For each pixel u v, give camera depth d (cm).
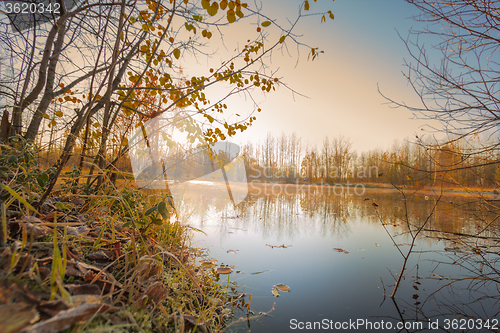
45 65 178
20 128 160
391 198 928
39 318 52
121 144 198
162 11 209
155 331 79
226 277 172
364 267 202
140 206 161
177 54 216
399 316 128
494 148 182
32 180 114
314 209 596
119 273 101
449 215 497
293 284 165
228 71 258
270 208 599
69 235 96
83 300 62
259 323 116
